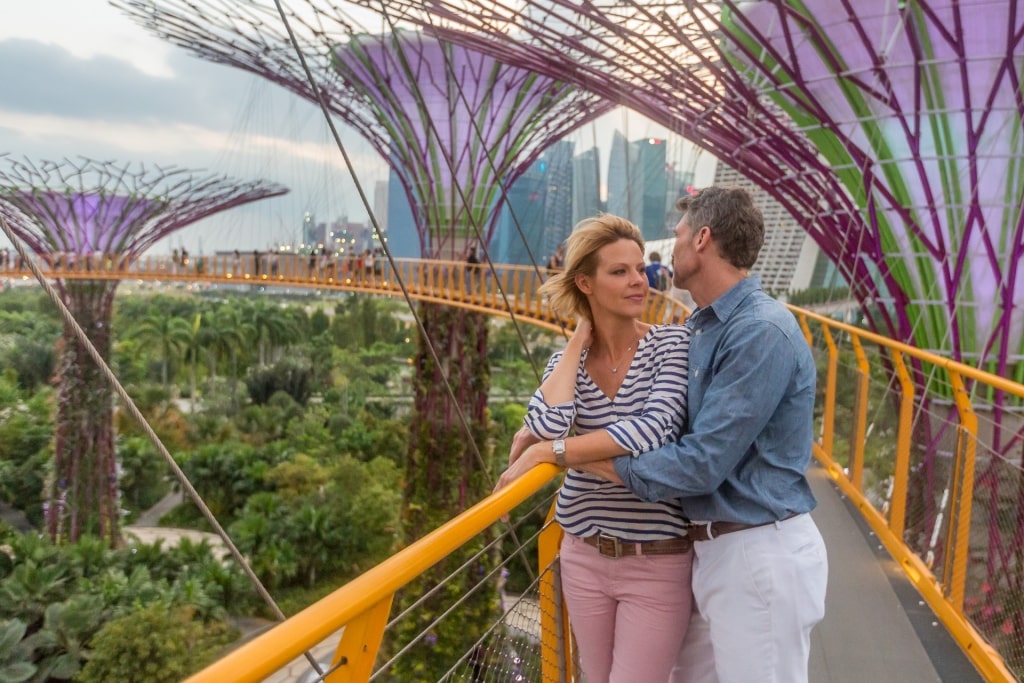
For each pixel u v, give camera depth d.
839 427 6.90
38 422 39.75
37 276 1.73
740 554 2.09
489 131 20.70
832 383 7.28
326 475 36.09
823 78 12.43
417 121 20.59
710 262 2.12
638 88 14.68
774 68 12.85
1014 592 3.14
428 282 20.52
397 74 20.00
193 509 37.38
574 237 2.18
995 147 11.34
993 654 3.31
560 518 2.33
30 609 22.20
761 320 1.99
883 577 4.53
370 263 27.33
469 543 14.94
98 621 21.28
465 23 12.39
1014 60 10.68
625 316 2.17
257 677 1.00
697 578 2.20
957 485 3.86
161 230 33.97
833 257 15.84
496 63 19.83
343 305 81.44
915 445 4.66
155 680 20.16
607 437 2.01
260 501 32.75
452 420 18.14
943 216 12.16
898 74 11.57
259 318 65.12
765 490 2.08
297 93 21.86
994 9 10.34
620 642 2.26
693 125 15.55
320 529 29.72
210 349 59.50
